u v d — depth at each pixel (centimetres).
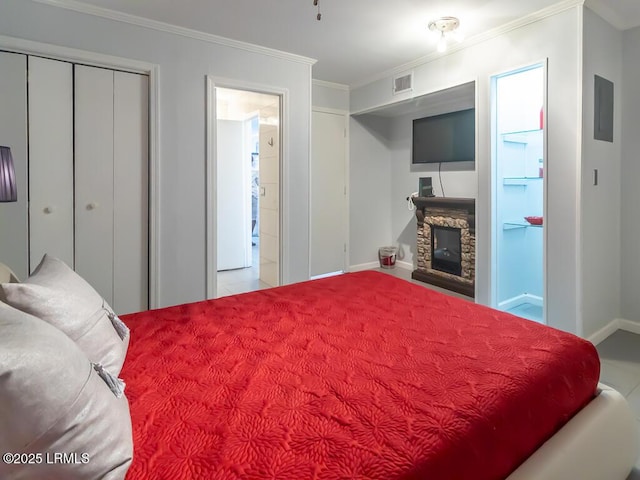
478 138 349
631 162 322
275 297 215
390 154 574
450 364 134
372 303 203
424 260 504
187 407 111
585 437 128
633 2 277
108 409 86
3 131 263
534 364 133
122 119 305
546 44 294
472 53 349
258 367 133
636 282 325
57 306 112
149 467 88
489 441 104
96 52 287
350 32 331
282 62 379
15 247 271
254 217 845
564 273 292
